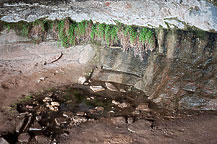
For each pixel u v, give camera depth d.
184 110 6.33
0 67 7.73
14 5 6.64
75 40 8.30
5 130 5.06
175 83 6.73
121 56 8.19
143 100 7.09
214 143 4.67
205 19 6.05
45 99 6.79
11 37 7.67
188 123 5.61
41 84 7.72
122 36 7.57
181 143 4.81
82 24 7.91
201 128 5.30
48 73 8.30
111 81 8.30
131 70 8.10
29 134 5.06
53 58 8.48
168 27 6.65
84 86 7.96
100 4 6.87
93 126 5.64
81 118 5.89
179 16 6.34
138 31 7.26
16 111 5.91
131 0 6.53
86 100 7.04
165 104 6.69
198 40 6.29
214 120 5.62
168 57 6.93
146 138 5.08
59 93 7.35
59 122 5.67
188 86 6.54
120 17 7.19
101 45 8.41
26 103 6.48
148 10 6.59
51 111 6.20
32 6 6.82
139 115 6.18
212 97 6.21
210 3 5.94
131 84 8.06
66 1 6.64
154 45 7.14
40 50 8.25
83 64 8.66
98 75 8.45
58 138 5.09
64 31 7.99
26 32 7.71
